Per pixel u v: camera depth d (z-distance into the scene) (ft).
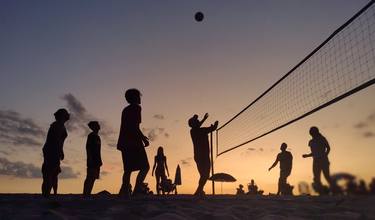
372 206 12.14
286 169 31.50
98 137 22.82
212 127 22.06
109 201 16.19
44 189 19.92
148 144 18.63
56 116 20.84
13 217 11.00
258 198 18.95
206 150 21.89
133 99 18.54
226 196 21.93
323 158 25.96
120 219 11.45
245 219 11.93
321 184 17.88
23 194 23.72
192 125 22.31
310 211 13.35
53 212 11.37
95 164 22.24
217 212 12.73
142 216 11.92
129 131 18.22
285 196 21.13
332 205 14.26
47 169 20.04
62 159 20.80
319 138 26.30
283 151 31.78
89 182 22.17
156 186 36.58
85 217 11.40
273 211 13.26
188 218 11.41
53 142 20.22
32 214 11.47
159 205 14.64
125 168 18.12
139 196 18.61
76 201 15.98
